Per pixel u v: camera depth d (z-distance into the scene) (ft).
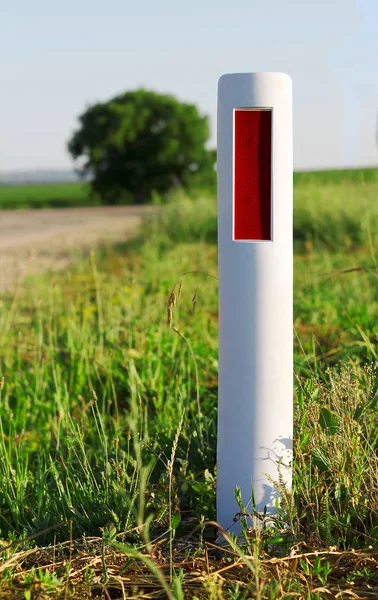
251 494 8.24
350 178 45.11
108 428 13.73
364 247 34.09
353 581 7.60
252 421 8.09
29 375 15.92
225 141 7.82
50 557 8.21
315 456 8.69
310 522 8.54
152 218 54.19
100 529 8.79
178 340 16.30
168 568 7.91
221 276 8.03
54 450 12.21
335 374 9.77
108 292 23.26
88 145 203.31
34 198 219.61
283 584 7.27
